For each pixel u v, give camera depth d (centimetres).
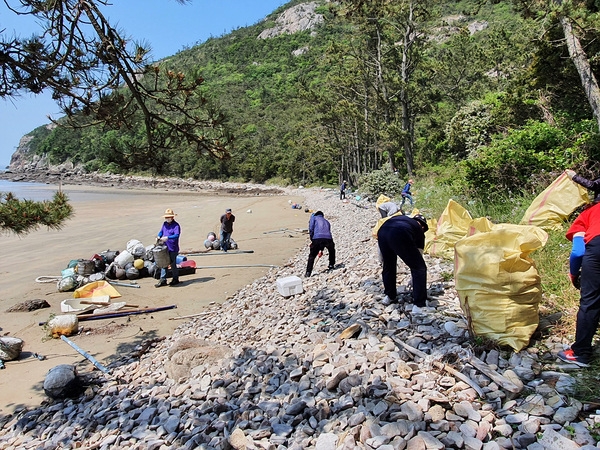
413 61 3500
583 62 1055
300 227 2227
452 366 403
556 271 558
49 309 974
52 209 548
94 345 765
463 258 449
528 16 1298
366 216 2134
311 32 17225
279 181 7888
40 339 801
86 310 920
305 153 6725
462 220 789
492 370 382
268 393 450
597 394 331
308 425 373
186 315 904
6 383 639
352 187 4881
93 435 452
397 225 555
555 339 419
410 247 550
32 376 658
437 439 310
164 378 571
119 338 794
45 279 1239
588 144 1012
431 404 354
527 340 412
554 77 1458
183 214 3212
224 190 7169
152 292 1075
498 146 1197
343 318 600
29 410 563
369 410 362
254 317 770
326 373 446
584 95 1452
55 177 10625
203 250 1630
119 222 2698
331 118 4528
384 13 3166
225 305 934
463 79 4694
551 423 313
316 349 510
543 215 674
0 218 515
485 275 429
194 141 548
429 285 637
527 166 1082
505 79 4169
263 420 395
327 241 969
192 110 537
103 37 457
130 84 501
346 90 4391
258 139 9106
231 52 17275
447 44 5022
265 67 14712
